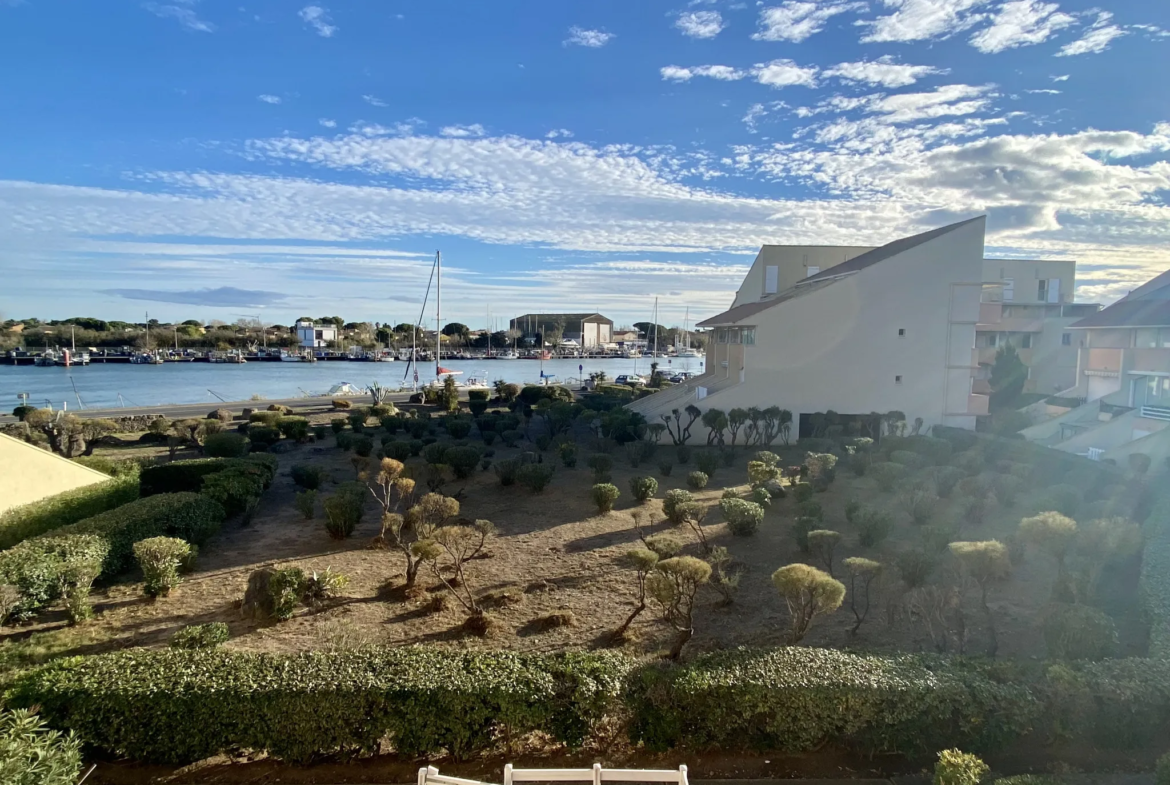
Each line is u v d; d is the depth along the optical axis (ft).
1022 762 24.04
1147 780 22.77
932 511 59.06
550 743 25.68
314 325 537.24
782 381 110.93
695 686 24.58
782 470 82.17
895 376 111.14
